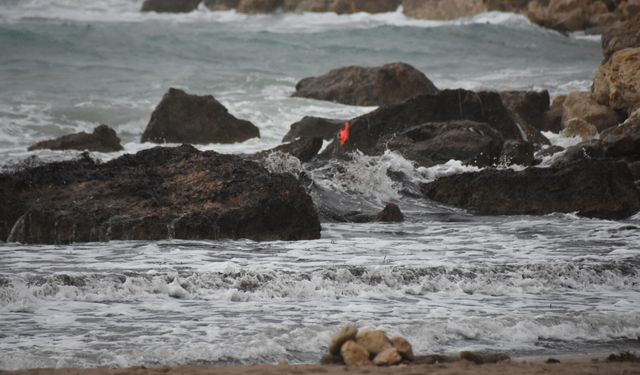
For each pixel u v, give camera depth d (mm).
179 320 38375
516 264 49688
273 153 76688
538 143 103000
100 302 41188
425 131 90062
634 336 39156
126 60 168125
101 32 195750
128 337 35500
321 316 39719
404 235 61562
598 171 72375
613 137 83625
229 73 155000
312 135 104188
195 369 30047
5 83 137125
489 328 38688
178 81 145875
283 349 35094
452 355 35125
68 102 126000
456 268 48031
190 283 43594
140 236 55344
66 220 55000
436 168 83688
